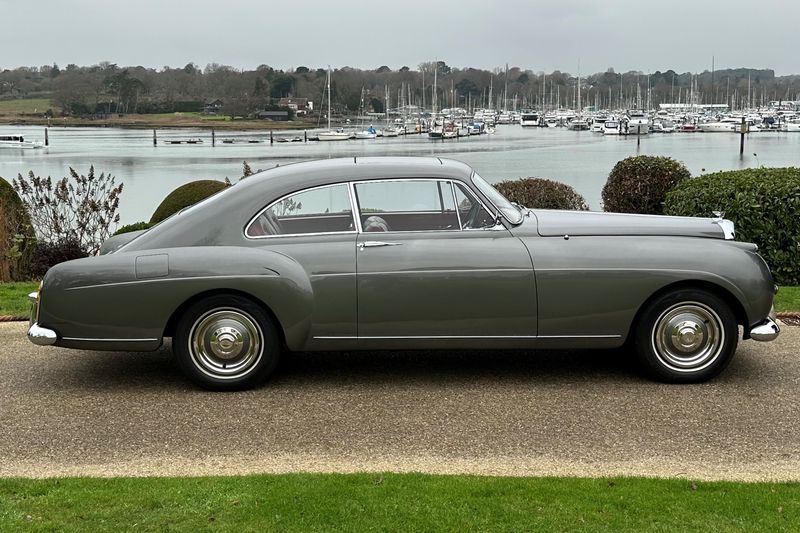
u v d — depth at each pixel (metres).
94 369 7.16
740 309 6.54
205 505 4.42
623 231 6.55
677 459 5.17
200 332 6.43
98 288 6.30
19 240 12.67
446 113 191.75
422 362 7.27
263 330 6.41
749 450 5.30
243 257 6.31
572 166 61.03
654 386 6.54
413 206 6.50
